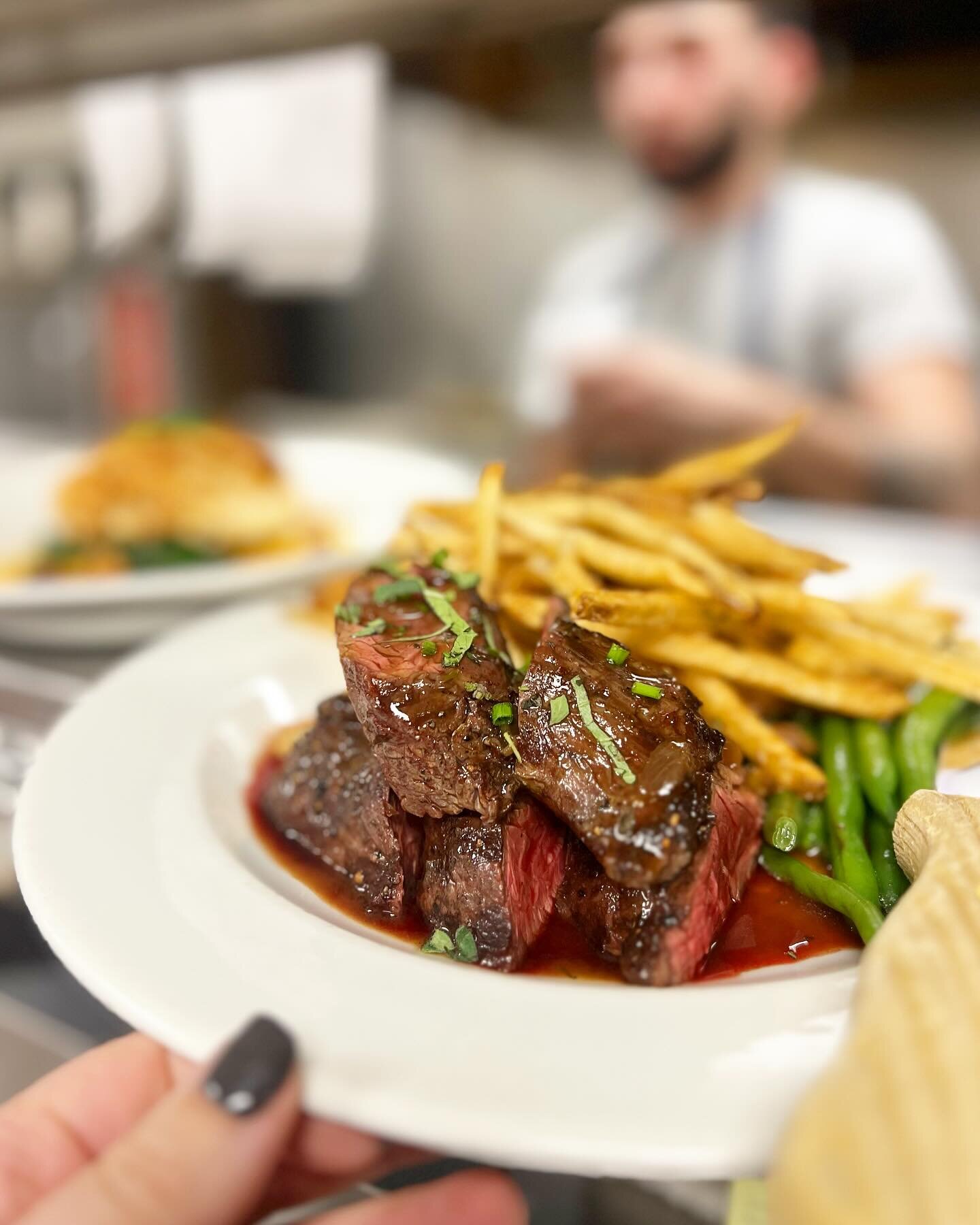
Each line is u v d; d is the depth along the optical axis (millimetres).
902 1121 125
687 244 851
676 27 765
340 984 178
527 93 845
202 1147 147
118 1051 216
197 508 531
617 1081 153
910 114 750
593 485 334
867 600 346
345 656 221
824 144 792
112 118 917
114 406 1070
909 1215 115
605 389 855
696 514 309
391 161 905
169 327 1026
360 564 441
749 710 270
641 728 210
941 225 778
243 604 420
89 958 181
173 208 963
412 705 210
